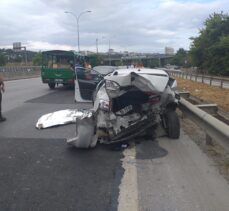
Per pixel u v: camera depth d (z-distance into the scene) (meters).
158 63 133.50
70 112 11.82
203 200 5.00
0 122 11.37
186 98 13.80
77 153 7.60
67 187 5.56
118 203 4.94
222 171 6.25
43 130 10.05
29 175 6.13
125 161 7.00
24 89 26.72
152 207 4.79
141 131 8.32
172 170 6.38
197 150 7.77
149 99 8.34
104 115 8.17
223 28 71.19
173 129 8.80
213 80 35.91
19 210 4.71
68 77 26.17
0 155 7.41
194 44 73.38
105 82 8.59
